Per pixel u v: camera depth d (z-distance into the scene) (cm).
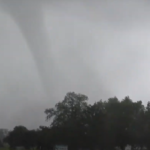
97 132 9919
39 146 14000
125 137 9350
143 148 9444
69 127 11219
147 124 9319
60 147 11000
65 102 13425
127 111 9450
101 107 10700
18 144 18512
